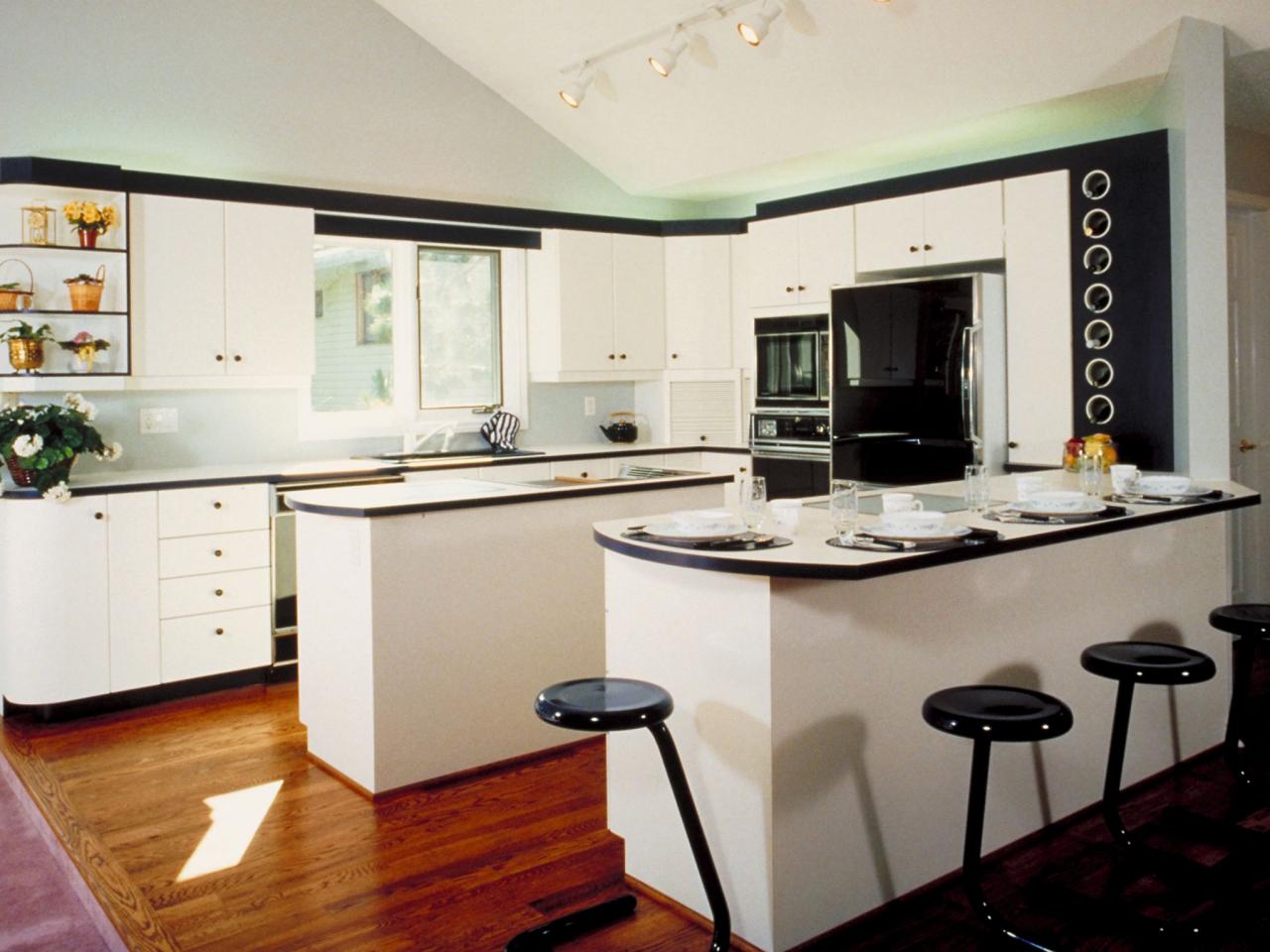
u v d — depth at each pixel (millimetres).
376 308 5711
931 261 5121
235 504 4562
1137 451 4422
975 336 4742
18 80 4535
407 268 5746
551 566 3672
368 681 3281
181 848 2951
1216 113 3867
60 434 4184
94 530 4223
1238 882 2607
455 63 5805
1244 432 5258
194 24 4973
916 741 2609
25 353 4297
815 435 5641
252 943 2428
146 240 4582
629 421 6684
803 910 2385
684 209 6758
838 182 6027
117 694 4328
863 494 3701
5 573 4184
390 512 3254
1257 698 4180
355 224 5426
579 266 6020
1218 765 3494
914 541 2465
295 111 5285
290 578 4734
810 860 2395
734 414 6270
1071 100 4465
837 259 5523
